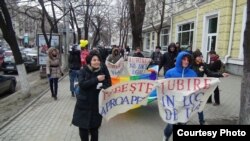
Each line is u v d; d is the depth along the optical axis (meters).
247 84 6.13
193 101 5.37
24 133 6.68
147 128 6.98
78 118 4.86
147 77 9.28
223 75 7.56
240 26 17.94
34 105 9.75
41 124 7.39
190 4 26.81
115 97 5.33
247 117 6.12
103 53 17.83
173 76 5.56
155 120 7.65
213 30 22.42
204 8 23.47
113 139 6.24
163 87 5.35
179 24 31.03
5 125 7.32
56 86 10.67
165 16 36.72
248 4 6.12
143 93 5.54
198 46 24.73
